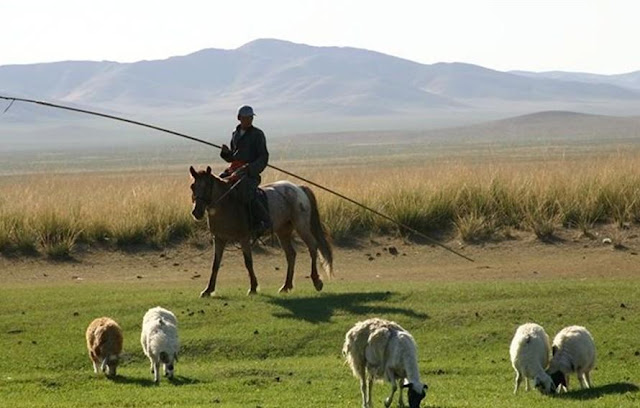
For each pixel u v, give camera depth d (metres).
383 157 97.56
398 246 30.41
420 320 19.73
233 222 22.58
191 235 31.06
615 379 16.19
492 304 20.53
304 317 20.19
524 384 15.68
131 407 14.52
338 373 16.72
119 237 30.77
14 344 18.95
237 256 29.73
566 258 28.27
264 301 21.69
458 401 14.40
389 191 33.41
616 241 29.31
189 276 27.31
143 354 18.39
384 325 13.94
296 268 28.16
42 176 74.69
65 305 21.75
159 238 30.80
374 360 13.88
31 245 30.23
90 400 15.01
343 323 19.64
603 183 32.72
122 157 129.12
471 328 19.27
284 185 23.83
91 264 29.30
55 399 15.20
